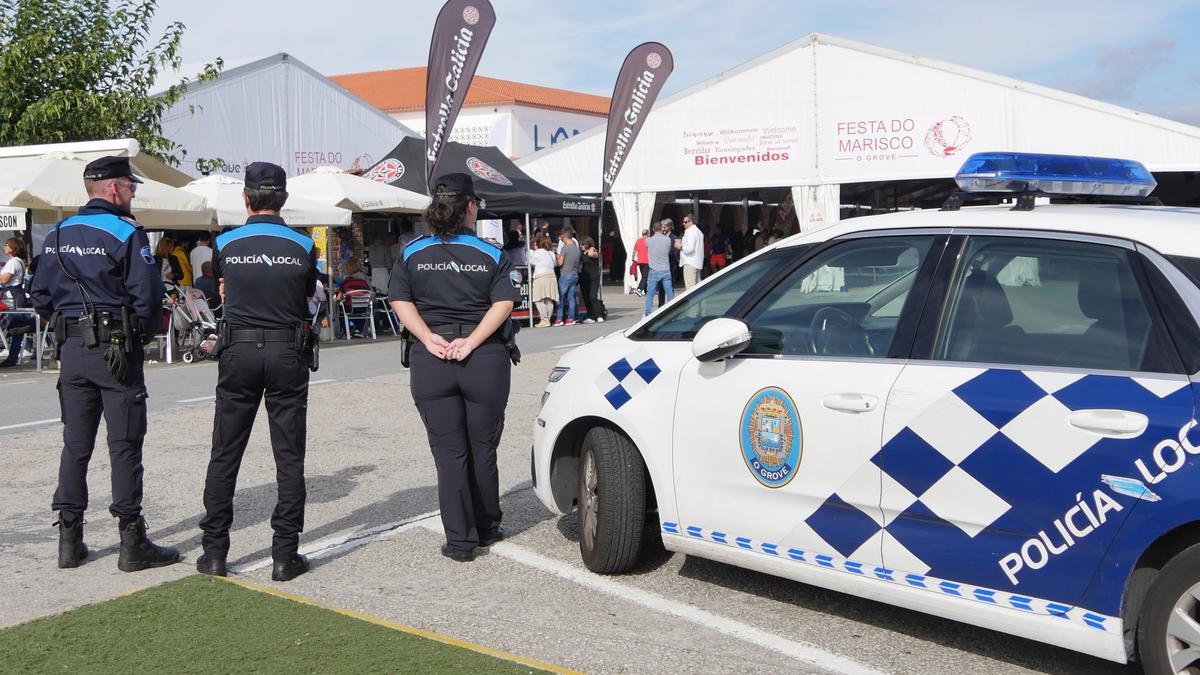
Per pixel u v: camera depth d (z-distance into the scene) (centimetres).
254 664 382
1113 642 342
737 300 460
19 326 1372
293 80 2869
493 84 5594
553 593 476
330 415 947
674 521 460
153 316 499
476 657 391
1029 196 412
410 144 1984
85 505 513
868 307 419
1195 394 331
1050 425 354
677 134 2811
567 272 1898
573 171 2947
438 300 514
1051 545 353
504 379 521
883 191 3419
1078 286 371
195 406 995
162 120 2522
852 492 399
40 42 1895
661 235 1862
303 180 1697
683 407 456
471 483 539
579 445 518
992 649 412
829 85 2628
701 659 402
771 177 2720
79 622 426
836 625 438
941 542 377
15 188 1244
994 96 2441
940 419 378
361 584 491
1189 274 349
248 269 475
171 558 516
